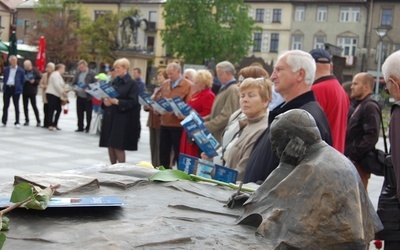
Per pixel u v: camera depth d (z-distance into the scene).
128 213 1.96
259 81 3.87
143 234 1.70
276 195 1.84
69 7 45.97
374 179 8.80
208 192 2.40
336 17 48.06
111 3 55.56
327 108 4.22
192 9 40.84
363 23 47.19
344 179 1.78
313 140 1.89
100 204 1.95
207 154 4.46
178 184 2.48
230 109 5.72
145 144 11.46
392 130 2.98
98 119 12.26
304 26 49.22
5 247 1.54
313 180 1.77
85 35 46.47
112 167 2.78
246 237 1.75
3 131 11.67
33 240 1.61
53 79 12.55
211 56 41.06
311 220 1.72
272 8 50.12
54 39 44.59
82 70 13.14
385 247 3.35
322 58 4.35
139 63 32.75
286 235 1.72
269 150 3.11
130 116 7.05
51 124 12.56
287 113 1.93
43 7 43.25
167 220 1.88
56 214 1.88
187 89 7.15
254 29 42.75
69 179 2.32
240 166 3.71
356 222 1.72
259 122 3.85
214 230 1.81
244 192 2.28
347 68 47.38
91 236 1.64
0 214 1.64
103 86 6.94
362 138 4.95
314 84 4.35
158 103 6.81
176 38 41.34
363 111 4.97
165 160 7.01
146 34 54.41
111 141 7.03
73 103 22.97
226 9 41.06
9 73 12.50
